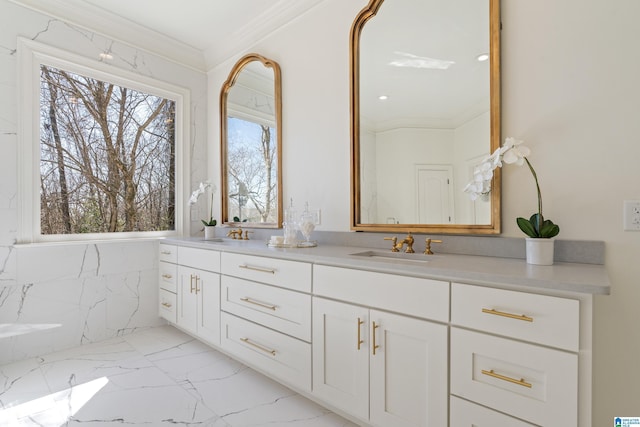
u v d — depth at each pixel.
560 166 1.34
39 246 2.18
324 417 1.55
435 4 1.68
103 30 2.52
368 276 1.36
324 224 2.17
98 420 1.50
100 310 2.49
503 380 1.03
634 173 1.21
